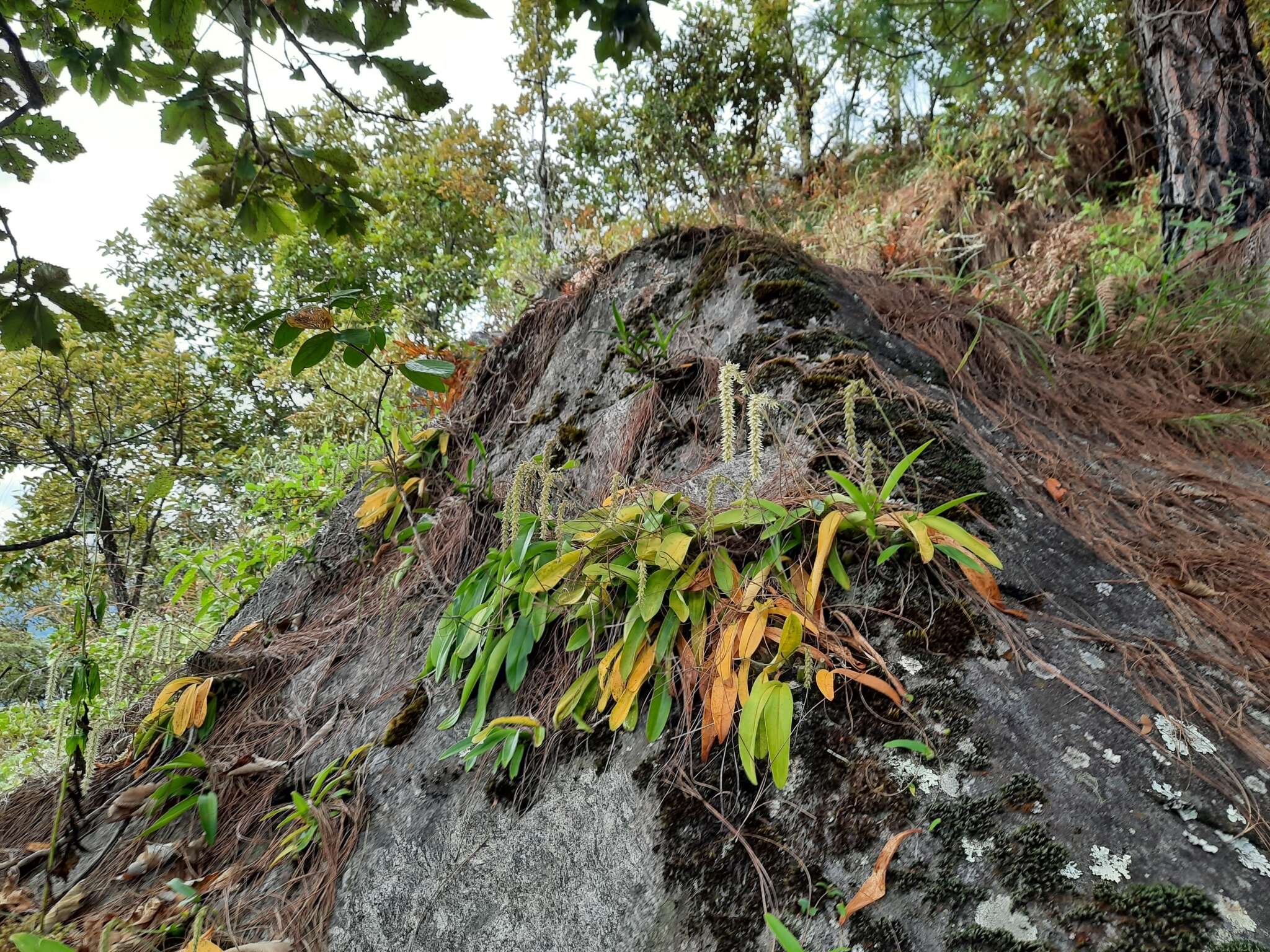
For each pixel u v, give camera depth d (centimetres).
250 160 160
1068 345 320
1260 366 290
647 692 173
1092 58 572
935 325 271
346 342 157
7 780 329
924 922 118
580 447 294
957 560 161
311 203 173
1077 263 371
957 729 141
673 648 172
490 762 186
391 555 321
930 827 128
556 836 162
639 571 174
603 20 152
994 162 564
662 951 134
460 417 386
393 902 171
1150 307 324
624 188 720
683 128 716
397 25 140
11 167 145
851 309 271
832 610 167
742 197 571
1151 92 411
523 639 197
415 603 272
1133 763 131
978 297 360
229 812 222
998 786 131
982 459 207
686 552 175
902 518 167
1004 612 161
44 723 375
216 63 144
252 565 431
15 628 281
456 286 1031
